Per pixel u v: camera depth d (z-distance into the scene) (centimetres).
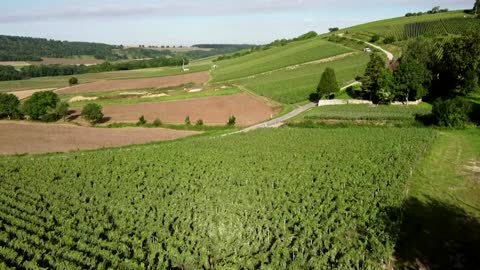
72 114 8675
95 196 3728
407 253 2828
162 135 6719
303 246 2802
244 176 4219
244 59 19300
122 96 10769
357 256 2638
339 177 4166
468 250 2841
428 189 3988
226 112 8688
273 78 12550
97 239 2811
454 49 8162
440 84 8556
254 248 2862
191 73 16700
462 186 4053
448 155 5125
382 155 4916
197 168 4525
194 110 8869
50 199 3603
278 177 4162
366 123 7119
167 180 4156
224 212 3356
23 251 2633
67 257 2564
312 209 3381
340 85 10438
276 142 5709
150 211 3347
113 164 4794
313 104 9188
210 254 2802
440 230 3139
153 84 13850
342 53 15175
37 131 7044
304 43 19950
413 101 8456
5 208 3294
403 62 8538
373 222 3195
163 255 2694
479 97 8194
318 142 5653
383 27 18588
